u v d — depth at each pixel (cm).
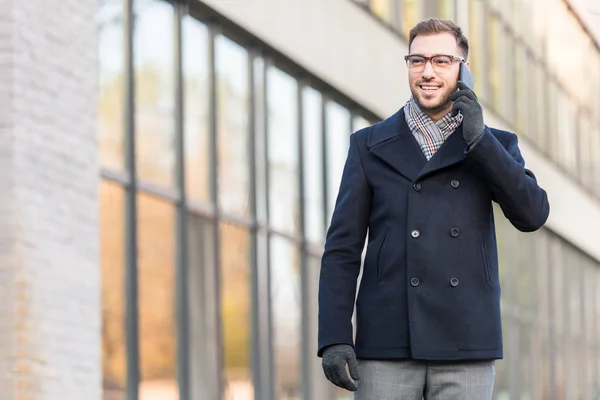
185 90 1700
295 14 2009
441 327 628
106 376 1460
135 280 1527
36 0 1285
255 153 1897
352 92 2203
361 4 2264
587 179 3919
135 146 1553
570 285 3734
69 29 1352
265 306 1892
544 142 3462
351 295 648
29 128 1260
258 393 1844
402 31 2445
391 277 637
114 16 1525
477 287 631
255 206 1883
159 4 1641
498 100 3066
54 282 1295
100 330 1417
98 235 1394
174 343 1614
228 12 1789
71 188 1341
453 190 634
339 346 639
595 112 4097
